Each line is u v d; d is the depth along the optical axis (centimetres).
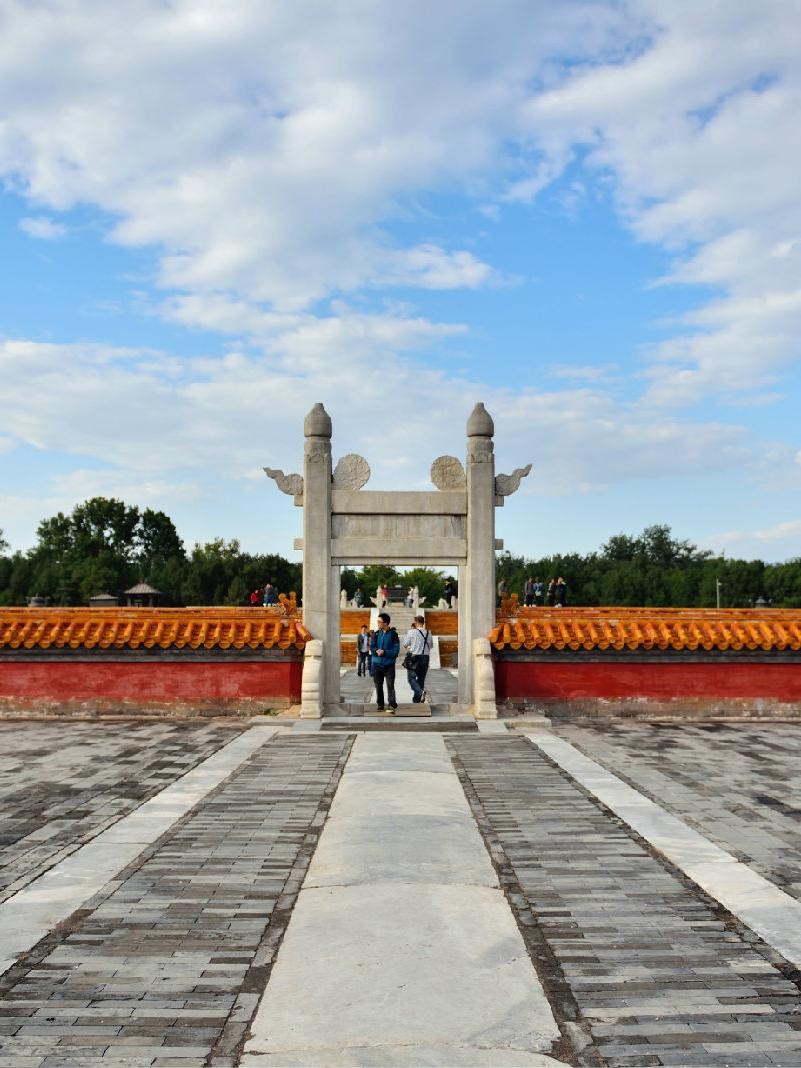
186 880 847
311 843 970
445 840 967
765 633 1952
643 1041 550
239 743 1602
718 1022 574
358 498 1970
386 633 1927
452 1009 583
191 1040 551
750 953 680
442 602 5509
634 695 1938
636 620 1989
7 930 726
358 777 1299
